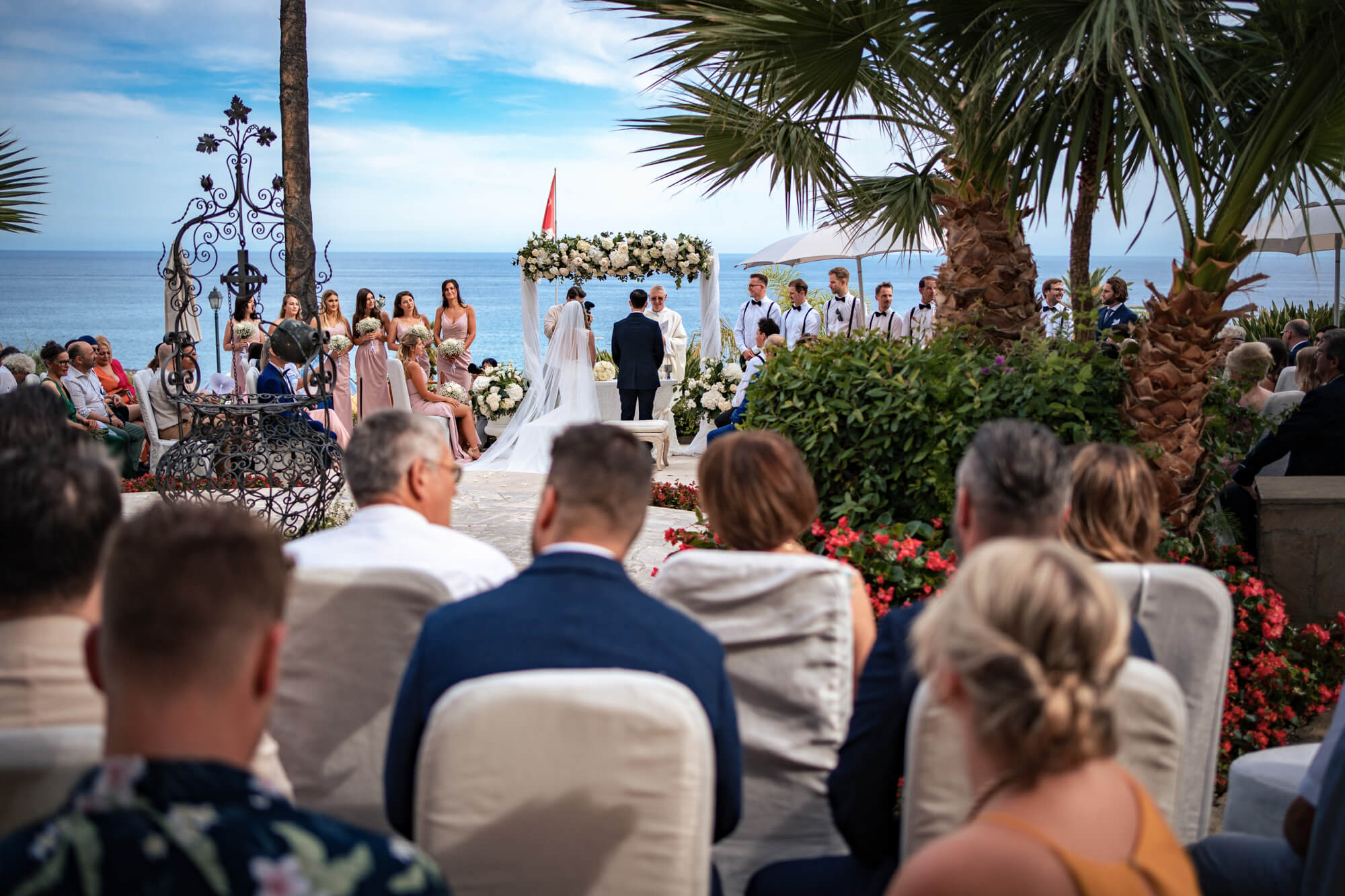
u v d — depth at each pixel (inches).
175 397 237.6
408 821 69.4
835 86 187.2
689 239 446.0
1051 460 72.5
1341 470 183.0
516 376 463.2
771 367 189.5
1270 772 98.2
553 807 57.7
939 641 44.0
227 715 38.5
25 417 102.4
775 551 89.8
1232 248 154.9
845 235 457.1
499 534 258.8
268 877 34.3
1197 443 164.9
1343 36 138.0
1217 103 162.2
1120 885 39.8
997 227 188.2
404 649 81.1
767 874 81.8
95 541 60.8
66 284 5974.4
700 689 67.2
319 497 240.7
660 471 385.4
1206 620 84.3
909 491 171.9
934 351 181.8
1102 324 289.9
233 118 236.2
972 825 42.0
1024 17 156.8
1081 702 40.4
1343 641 160.7
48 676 59.7
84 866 33.7
